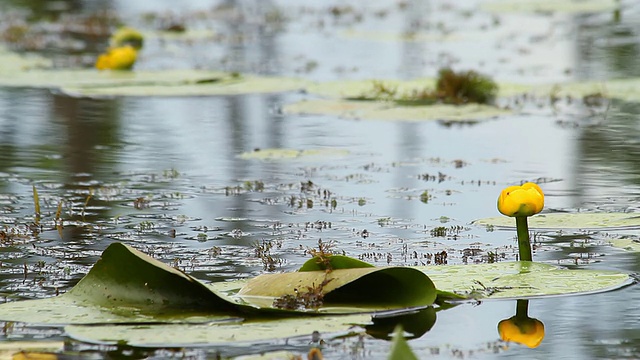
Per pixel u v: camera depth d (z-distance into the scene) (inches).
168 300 413.4
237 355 372.5
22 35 1667.1
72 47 1571.1
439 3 2260.1
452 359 371.6
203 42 1640.0
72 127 943.0
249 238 554.3
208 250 525.7
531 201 474.0
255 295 424.2
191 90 1107.3
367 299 424.2
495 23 1836.9
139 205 636.7
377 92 1067.9
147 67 1353.3
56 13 2031.3
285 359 357.4
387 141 872.3
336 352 374.6
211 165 772.6
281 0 2337.6
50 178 722.8
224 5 2222.0
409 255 512.7
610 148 814.5
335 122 975.6
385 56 1444.4
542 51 1459.2
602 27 1731.1
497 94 1074.1
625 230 553.3
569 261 493.4
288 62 1396.4
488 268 472.7
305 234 561.9
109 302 413.4
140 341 373.4
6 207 631.2
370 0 2356.1
